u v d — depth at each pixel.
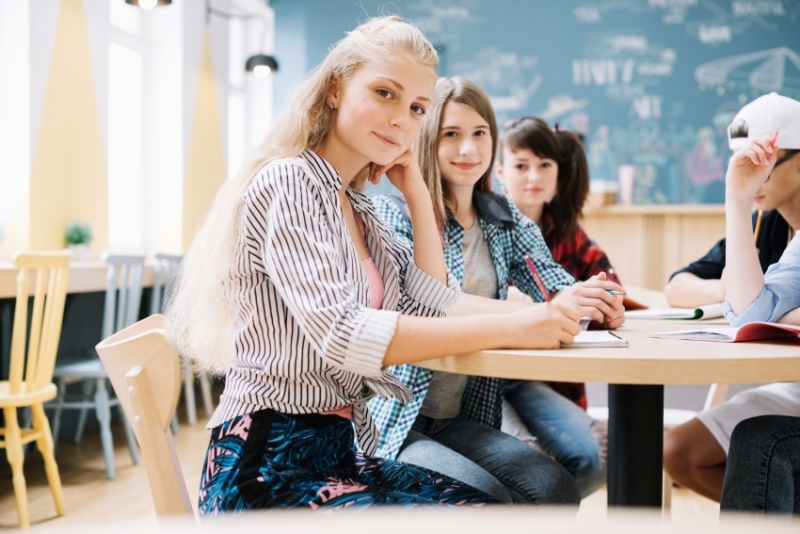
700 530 0.31
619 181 6.96
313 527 0.33
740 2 6.92
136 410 0.93
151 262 4.34
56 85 4.10
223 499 0.98
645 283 5.72
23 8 3.87
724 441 1.63
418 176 1.44
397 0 7.13
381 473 1.16
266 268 1.05
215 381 5.40
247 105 7.05
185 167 5.50
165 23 5.42
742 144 1.66
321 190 1.09
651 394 1.18
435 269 1.43
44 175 4.02
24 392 2.59
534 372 0.98
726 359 0.95
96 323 4.32
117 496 2.84
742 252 1.37
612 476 1.21
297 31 7.05
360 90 1.15
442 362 1.06
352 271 1.13
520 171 2.34
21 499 2.47
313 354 1.05
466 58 7.12
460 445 1.51
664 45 6.99
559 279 1.78
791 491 1.24
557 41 7.05
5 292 2.88
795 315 1.31
